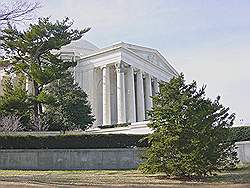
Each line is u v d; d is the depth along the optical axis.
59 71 46.22
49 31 45.78
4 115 43.09
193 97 21.38
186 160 19.80
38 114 45.91
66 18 50.47
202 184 18.38
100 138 33.38
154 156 20.83
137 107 72.25
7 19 23.91
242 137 32.03
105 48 68.94
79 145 33.12
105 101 68.31
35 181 19.05
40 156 31.95
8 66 47.00
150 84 75.75
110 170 29.42
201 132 20.22
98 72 70.81
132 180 20.12
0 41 39.62
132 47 70.94
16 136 33.09
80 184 17.95
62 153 32.22
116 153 32.47
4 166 31.48
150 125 21.67
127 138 33.53
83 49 77.56
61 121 47.91
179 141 20.39
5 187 16.14
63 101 49.03
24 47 44.78
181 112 20.84
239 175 21.97
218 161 20.77
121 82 66.94
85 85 69.88
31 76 45.34
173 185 17.98
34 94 46.31
